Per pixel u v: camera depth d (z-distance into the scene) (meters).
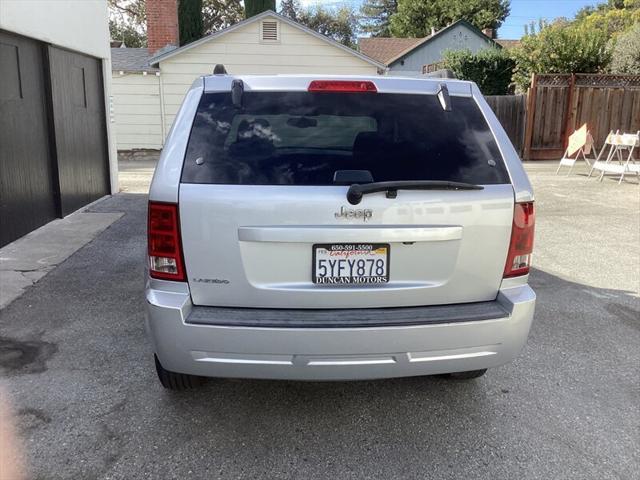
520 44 20.12
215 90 2.93
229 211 2.65
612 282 5.84
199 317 2.66
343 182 2.73
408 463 2.84
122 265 6.07
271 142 2.81
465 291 2.87
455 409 3.35
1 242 6.69
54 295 5.13
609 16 35.06
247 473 2.74
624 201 10.33
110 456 2.84
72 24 8.66
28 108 7.43
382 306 2.79
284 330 2.61
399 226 2.72
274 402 3.38
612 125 17.38
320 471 2.76
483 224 2.82
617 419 3.28
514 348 2.87
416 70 32.72
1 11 6.49
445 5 42.28
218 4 35.72
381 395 3.49
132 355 3.96
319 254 2.71
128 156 18.23
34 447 2.90
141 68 17.69
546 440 3.05
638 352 4.19
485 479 2.73
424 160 2.87
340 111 2.94
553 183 12.46
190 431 3.07
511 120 17.62
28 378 3.62
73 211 8.87
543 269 6.27
